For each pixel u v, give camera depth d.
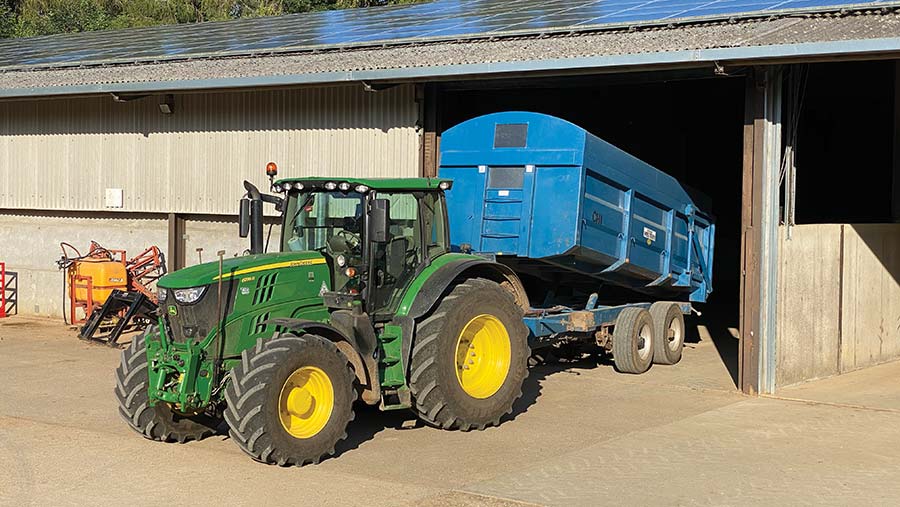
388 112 13.15
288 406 7.82
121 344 13.91
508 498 7.03
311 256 8.72
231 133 14.61
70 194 16.30
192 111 14.95
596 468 7.85
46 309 17.12
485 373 9.31
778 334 11.08
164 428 8.38
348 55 13.05
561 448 8.48
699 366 12.84
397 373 8.80
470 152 11.02
